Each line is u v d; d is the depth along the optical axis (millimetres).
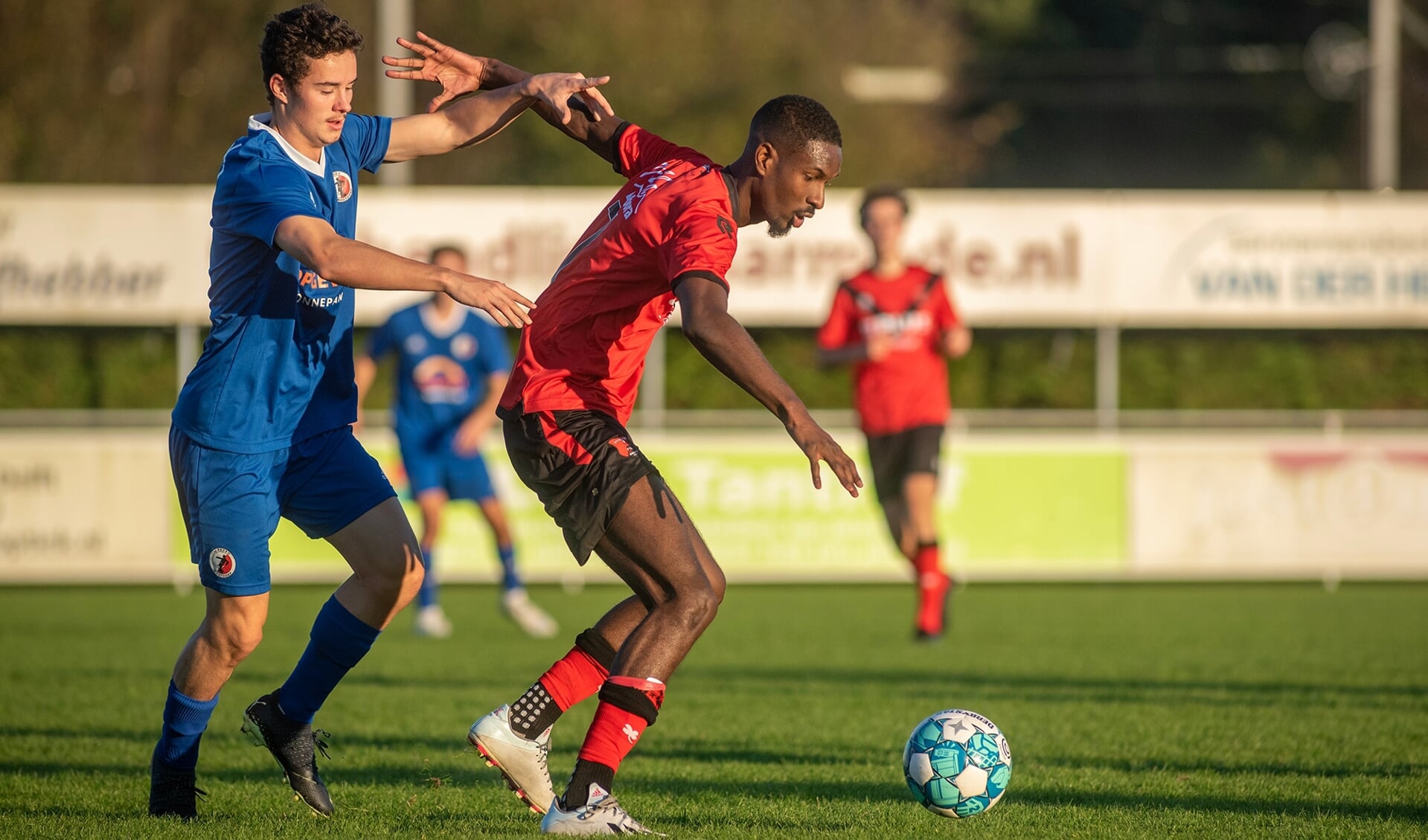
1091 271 52656
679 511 14703
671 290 14602
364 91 91625
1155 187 134500
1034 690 27422
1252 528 49750
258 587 15484
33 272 51406
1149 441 49656
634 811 16516
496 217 51594
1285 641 35938
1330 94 129500
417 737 22156
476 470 37656
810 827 15445
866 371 36125
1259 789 17891
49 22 88812
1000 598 48750
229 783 18578
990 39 134500
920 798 15789
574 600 48531
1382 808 16719
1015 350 63594
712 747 21328
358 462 16141
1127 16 136000
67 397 60094
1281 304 52969
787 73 112375
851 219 52125
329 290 15578
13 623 40219
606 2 104312
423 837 14539
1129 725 23094
